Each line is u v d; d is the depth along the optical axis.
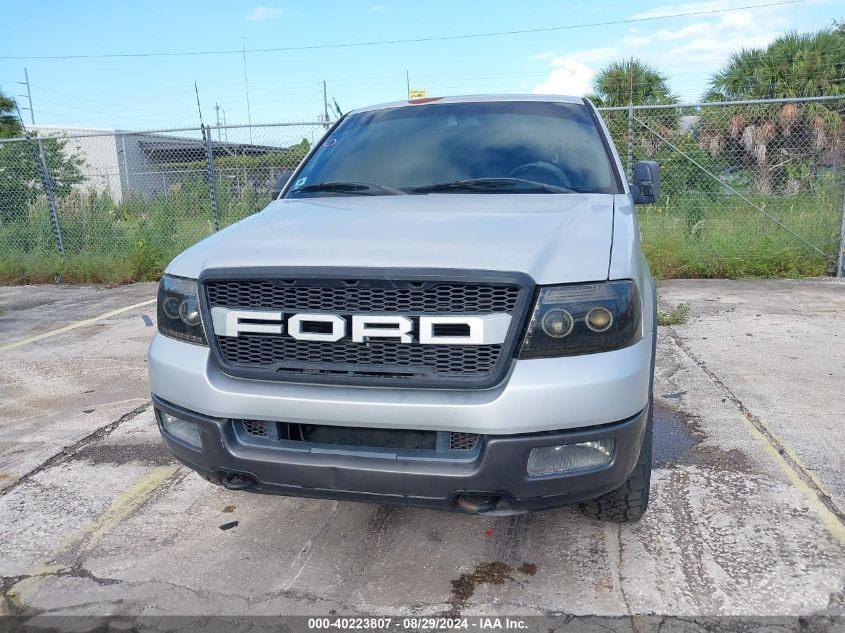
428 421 2.21
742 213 9.78
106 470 3.74
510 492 2.24
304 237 2.58
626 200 3.16
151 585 2.67
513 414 2.16
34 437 4.25
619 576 2.64
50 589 2.67
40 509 3.31
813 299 7.60
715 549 2.80
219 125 10.16
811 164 10.12
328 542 2.96
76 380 5.45
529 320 2.20
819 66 17.77
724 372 5.06
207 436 2.44
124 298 9.27
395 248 2.36
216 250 2.59
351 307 2.28
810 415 4.18
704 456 3.65
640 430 2.35
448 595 2.57
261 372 2.36
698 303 7.54
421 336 2.21
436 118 3.90
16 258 11.05
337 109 11.37
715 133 12.52
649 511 3.12
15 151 11.86
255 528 3.09
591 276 2.28
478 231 2.52
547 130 3.67
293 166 10.95
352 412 2.25
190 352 2.49
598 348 2.24
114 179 13.35
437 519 3.12
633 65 18.14
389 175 3.50
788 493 3.23
